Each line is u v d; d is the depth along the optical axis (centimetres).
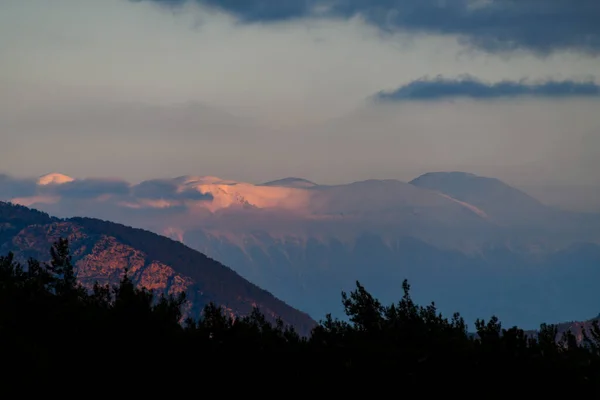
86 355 10638
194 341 11250
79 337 10900
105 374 10450
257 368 11056
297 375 11106
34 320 11456
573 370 10581
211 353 11162
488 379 10625
